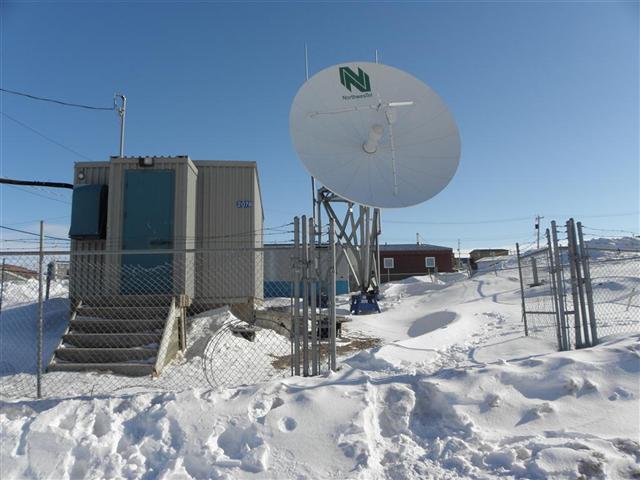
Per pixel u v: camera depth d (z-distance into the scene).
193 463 3.81
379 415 4.36
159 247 9.53
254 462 3.75
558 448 3.65
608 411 4.23
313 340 5.69
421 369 6.73
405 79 11.31
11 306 10.52
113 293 9.30
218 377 7.05
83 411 4.28
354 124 10.92
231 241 10.97
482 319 10.97
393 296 19.83
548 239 7.21
